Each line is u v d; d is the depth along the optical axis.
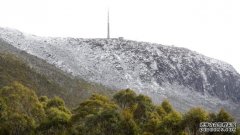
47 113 58.50
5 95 55.22
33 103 56.91
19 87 56.97
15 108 53.28
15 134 49.97
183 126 56.34
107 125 51.53
